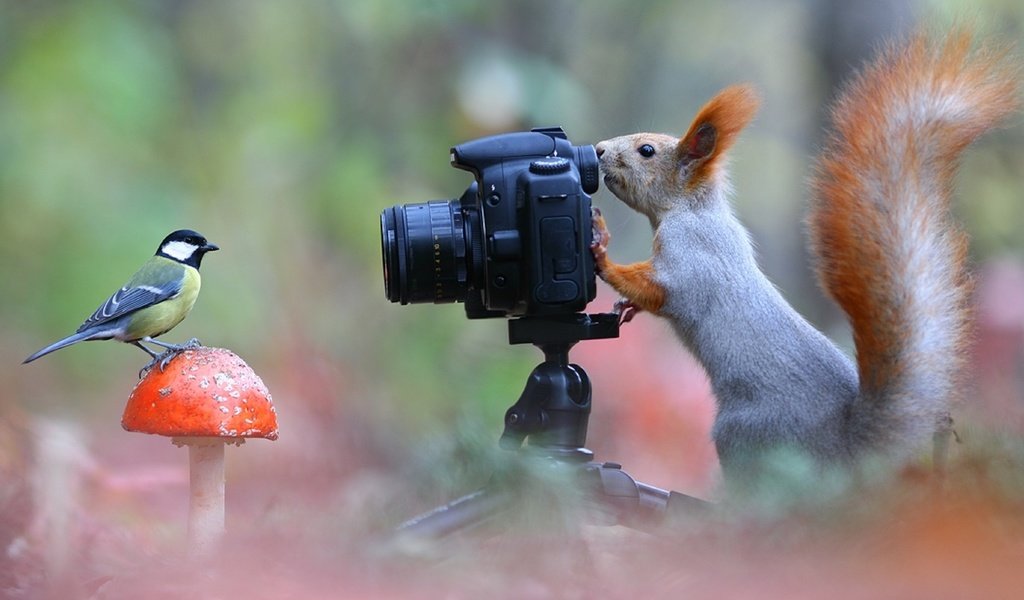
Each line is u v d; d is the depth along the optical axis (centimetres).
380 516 445
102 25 593
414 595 436
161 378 441
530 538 441
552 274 453
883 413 452
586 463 452
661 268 461
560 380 453
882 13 636
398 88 705
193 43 702
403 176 688
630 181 465
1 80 574
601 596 436
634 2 867
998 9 538
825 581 433
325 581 437
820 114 663
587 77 858
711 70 931
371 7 657
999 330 518
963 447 442
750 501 441
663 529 444
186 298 452
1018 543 434
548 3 769
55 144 559
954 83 454
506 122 642
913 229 453
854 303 453
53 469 452
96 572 442
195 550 442
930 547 434
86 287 548
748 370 458
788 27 919
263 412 441
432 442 451
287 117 656
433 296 456
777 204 964
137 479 470
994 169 691
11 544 446
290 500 454
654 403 569
